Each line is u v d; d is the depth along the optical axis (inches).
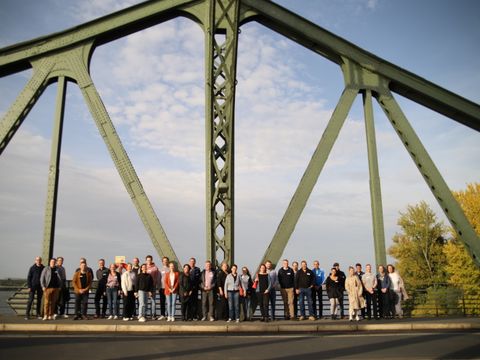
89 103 518.0
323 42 561.0
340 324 426.9
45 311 441.4
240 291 458.9
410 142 547.2
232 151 504.1
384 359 253.8
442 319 493.7
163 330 391.2
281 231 502.0
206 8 542.0
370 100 561.0
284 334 382.3
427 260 1403.8
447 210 526.6
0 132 502.6
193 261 475.2
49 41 533.0
